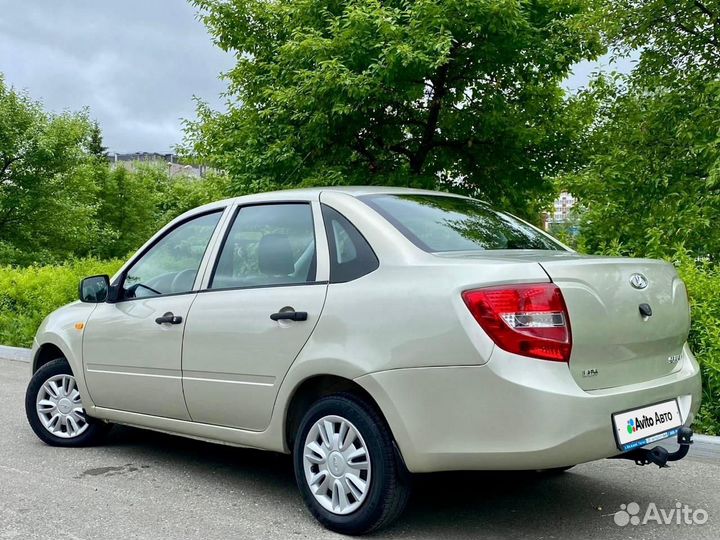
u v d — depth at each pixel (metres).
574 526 4.01
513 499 4.47
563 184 11.27
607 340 3.51
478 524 4.03
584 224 11.30
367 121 10.97
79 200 28.62
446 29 9.62
